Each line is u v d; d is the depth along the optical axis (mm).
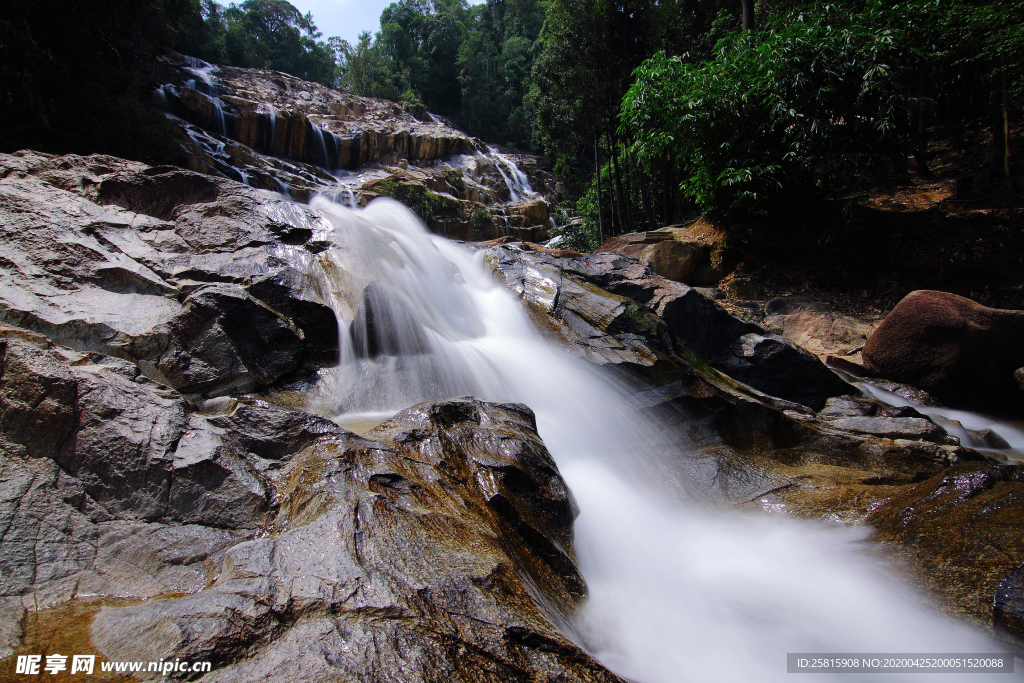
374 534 2617
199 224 6633
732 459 6309
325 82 45531
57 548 2732
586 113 17641
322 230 7273
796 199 12641
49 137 11070
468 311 7621
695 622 3666
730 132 12352
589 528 4391
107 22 12891
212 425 3686
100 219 5957
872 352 9797
